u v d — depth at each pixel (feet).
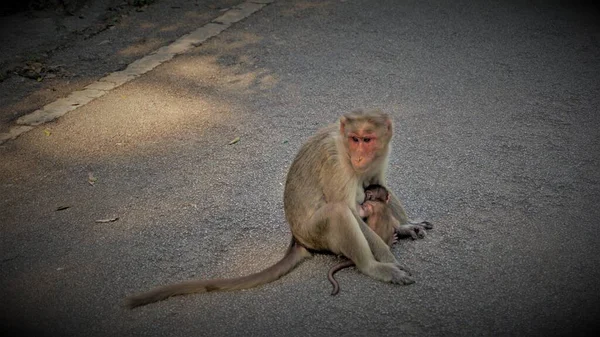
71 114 15.44
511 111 14.97
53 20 19.67
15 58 17.29
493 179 13.33
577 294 11.41
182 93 15.98
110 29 19.10
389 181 13.37
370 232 11.71
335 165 11.53
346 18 19.27
